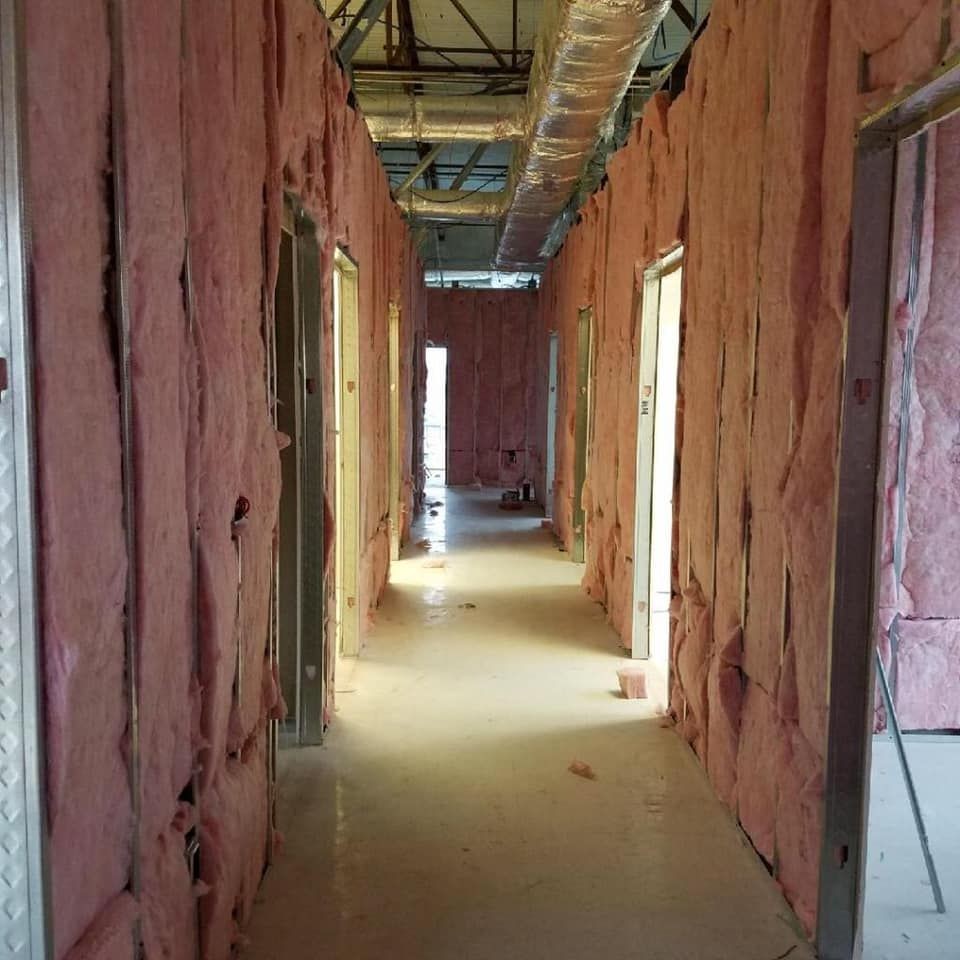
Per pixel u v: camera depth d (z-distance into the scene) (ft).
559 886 8.71
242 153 7.20
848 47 6.95
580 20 12.26
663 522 20.85
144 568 5.16
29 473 3.91
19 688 4.02
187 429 5.97
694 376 11.73
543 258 30.89
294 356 11.42
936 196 11.38
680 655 12.53
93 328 4.52
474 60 24.04
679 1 15.80
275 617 8.80
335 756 11.72
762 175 8.89
